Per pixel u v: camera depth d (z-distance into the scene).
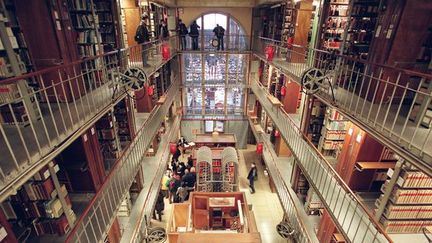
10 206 3.57
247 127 13.28
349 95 4.80
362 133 4.46
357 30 5.54
